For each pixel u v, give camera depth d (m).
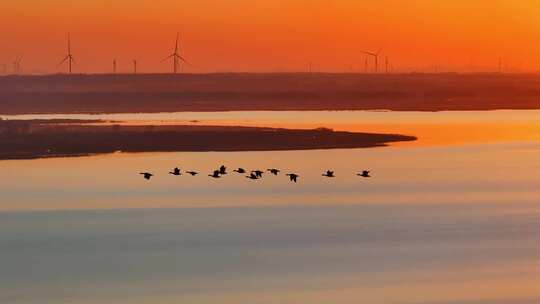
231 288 67.81
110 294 66.50
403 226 87.38
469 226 87.69
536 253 77.62
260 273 71.12
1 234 82.81
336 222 88.75
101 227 85.56
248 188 107.44
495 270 72.38
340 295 66.56
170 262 73.81
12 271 71.62
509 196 104.25
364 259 75.19
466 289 67.62
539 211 95.31
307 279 69.81
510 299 66.00
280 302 65.12
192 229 85.00
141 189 105.38
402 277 70.44
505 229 86.31
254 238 81.75
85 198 98.75
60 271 71.38
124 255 76.00
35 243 79.62
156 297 65.75
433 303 65.12
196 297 66.00
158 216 90.62
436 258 75.75
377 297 66.00
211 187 107.56
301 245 79.19
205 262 73.88
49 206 94.94
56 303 64.69
